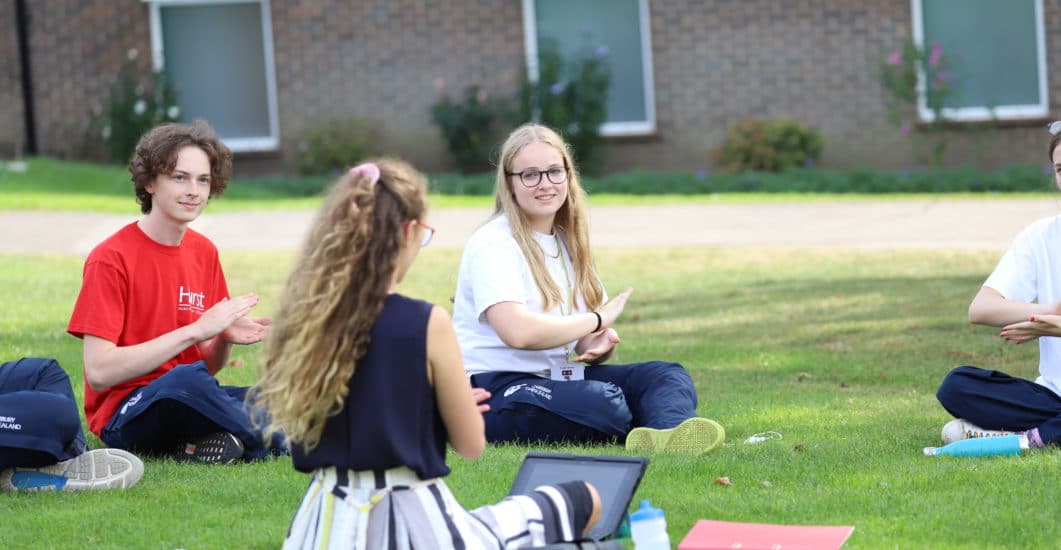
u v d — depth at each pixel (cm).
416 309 407
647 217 2058
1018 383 657
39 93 2625
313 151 2592
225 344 671
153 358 606
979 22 2589
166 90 2605
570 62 2633
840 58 2586
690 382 713
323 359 393
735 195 2302
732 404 813
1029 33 2588
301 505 418
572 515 440
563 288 712
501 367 700
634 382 720
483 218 2041
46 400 584
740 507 541
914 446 672
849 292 1342
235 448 646
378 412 400
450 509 412
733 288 1402
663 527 450
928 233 1816
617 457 506
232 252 1720
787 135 2548
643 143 2634
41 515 545
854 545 482
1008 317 661
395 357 401
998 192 2327
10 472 594
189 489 589
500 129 2622
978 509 526
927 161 2581
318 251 399
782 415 773
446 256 1678
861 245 1733
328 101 2648
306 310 395
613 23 2638
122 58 2628
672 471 611
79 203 2103
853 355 1011
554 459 516
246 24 2656
